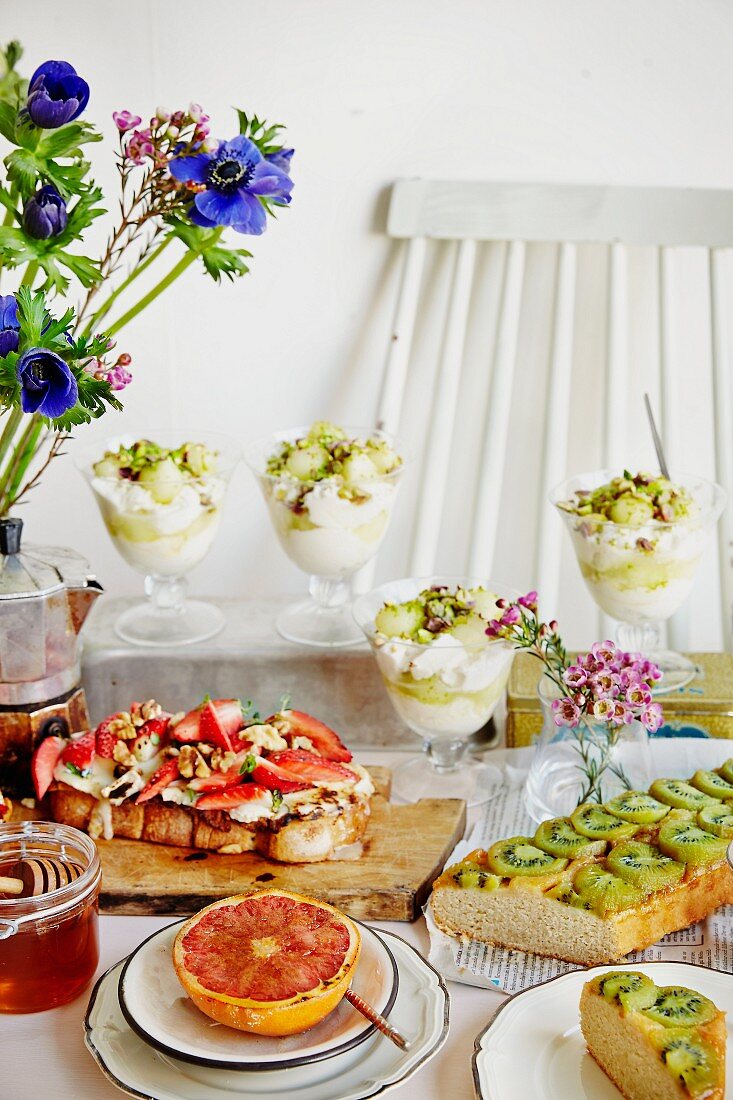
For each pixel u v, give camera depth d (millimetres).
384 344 1733
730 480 1682
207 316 1722
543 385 1759
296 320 1728
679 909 947
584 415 1767
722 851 959
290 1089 786
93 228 1665
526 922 945
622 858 965
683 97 1622
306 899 908
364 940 902
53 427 975
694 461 1782
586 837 999
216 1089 786
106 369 1116
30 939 884
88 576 1161
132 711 1126
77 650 1191
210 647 1307
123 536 1290
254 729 1094
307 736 1141
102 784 1088
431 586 1196
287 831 1033
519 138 1645
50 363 898
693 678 1288
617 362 1661
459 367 1674
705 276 1699
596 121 1637
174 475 1250
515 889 941
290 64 1619
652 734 1237
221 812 1054
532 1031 837
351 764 1121
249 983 810
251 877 1021
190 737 1099
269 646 1308
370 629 1146
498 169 1660
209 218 1041
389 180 1664
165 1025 821
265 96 1635
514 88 1624
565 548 1836
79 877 907
